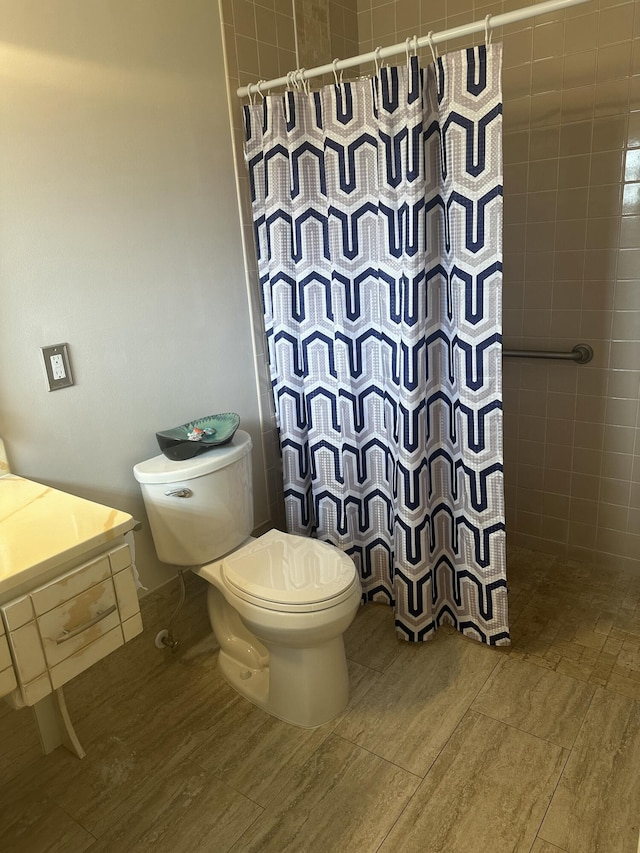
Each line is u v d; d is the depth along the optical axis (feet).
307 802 5.08
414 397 6.06
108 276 5.75
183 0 6.08
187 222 6.41
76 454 5.72
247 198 7.02
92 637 4.20
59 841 4.90
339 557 5.98
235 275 7.02
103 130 5.54
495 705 5.92
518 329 7.91
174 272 6.34
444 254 5.94
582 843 4.60
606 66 6.64
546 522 8.38
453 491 6.53
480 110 5.24
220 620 6.64
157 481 5.83
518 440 8.30
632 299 7.06
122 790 5.31
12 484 5.06
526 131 7.25
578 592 7.57
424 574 6.58
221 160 6.68
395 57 8.13
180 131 6.22
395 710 5.94
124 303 5.92
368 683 6.30
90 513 4.49
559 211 7.27
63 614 4.00
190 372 6.66
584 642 6.69
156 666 6.68
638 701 5.86
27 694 3.85
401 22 7.93
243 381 7.32
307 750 5.58
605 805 4.88
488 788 5.08
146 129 5.90
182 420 6.65
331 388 6.93
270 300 7.08
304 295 6.71
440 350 6.23
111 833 4.93
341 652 5.91
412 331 5.90
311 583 5.57
